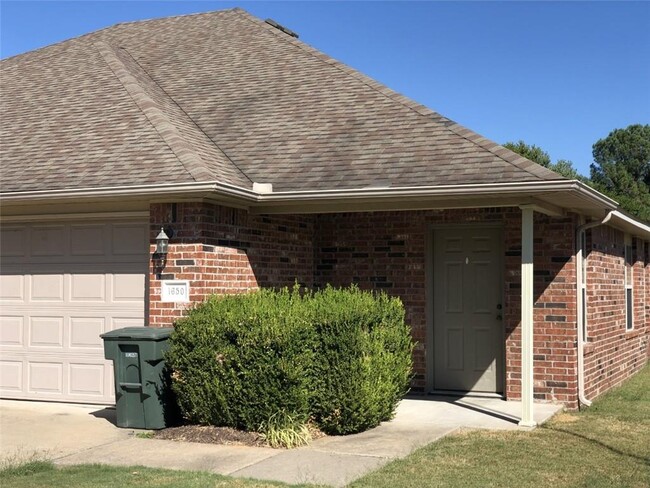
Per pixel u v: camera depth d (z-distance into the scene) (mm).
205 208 9219
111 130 10922
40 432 8641
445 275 11422
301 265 11484
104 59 13875
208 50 14852
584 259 11461
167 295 9234
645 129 60531
